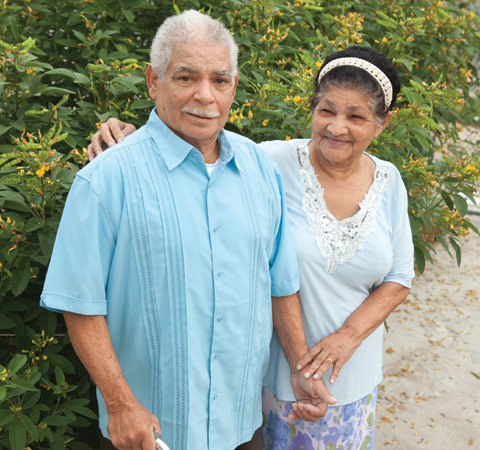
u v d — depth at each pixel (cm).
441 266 546
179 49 150
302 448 213
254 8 325
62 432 231
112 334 167
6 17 306
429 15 396
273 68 337
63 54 331
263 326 180
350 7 406
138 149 159
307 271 196
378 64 183
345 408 210
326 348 196
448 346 436
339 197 200
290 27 359
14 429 208
